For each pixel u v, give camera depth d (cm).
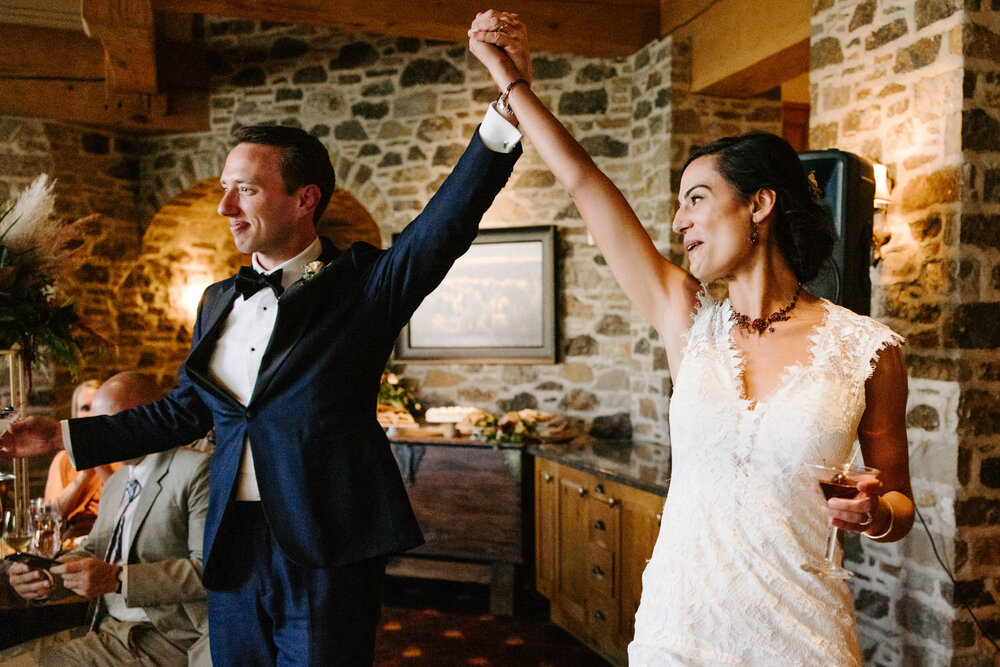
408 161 580
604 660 407
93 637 217
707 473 133
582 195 154
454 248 162
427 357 571
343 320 164
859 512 117
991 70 284
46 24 577
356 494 160
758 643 125
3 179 576
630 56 529
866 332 135
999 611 285
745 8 425
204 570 162
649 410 505
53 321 253
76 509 352
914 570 296
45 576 201
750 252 140
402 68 581
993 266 287
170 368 661
